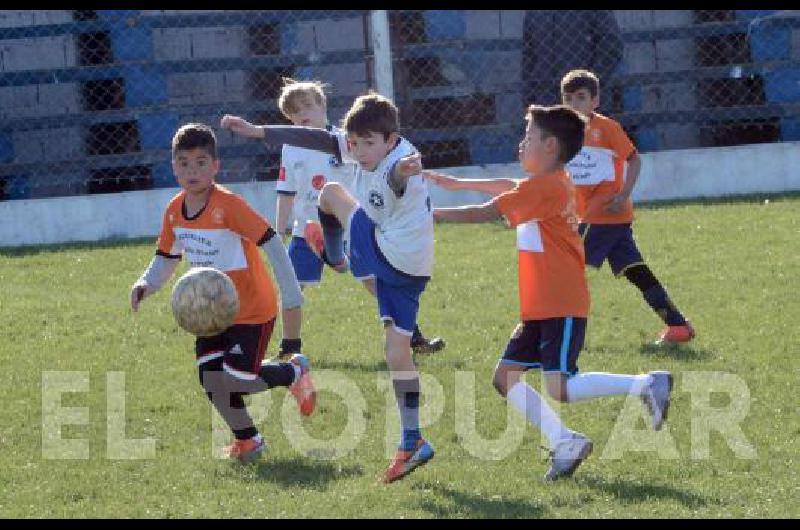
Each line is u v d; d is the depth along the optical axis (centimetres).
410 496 1703
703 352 2453
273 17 4378
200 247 1919
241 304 1905
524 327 1827
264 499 1698
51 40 4541
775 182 4375
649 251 3403
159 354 2531
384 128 1781
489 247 3569
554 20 4369
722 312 2756
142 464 1878
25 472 1841
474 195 4269
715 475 1784
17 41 4531
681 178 4369
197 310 1805
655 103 4684
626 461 1861
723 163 4372
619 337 2594
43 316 2877
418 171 1712
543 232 1786
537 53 4391
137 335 2689
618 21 4766
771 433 1967
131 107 4359
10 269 3491
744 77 4566
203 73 4612
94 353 2539
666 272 3155
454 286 3092
